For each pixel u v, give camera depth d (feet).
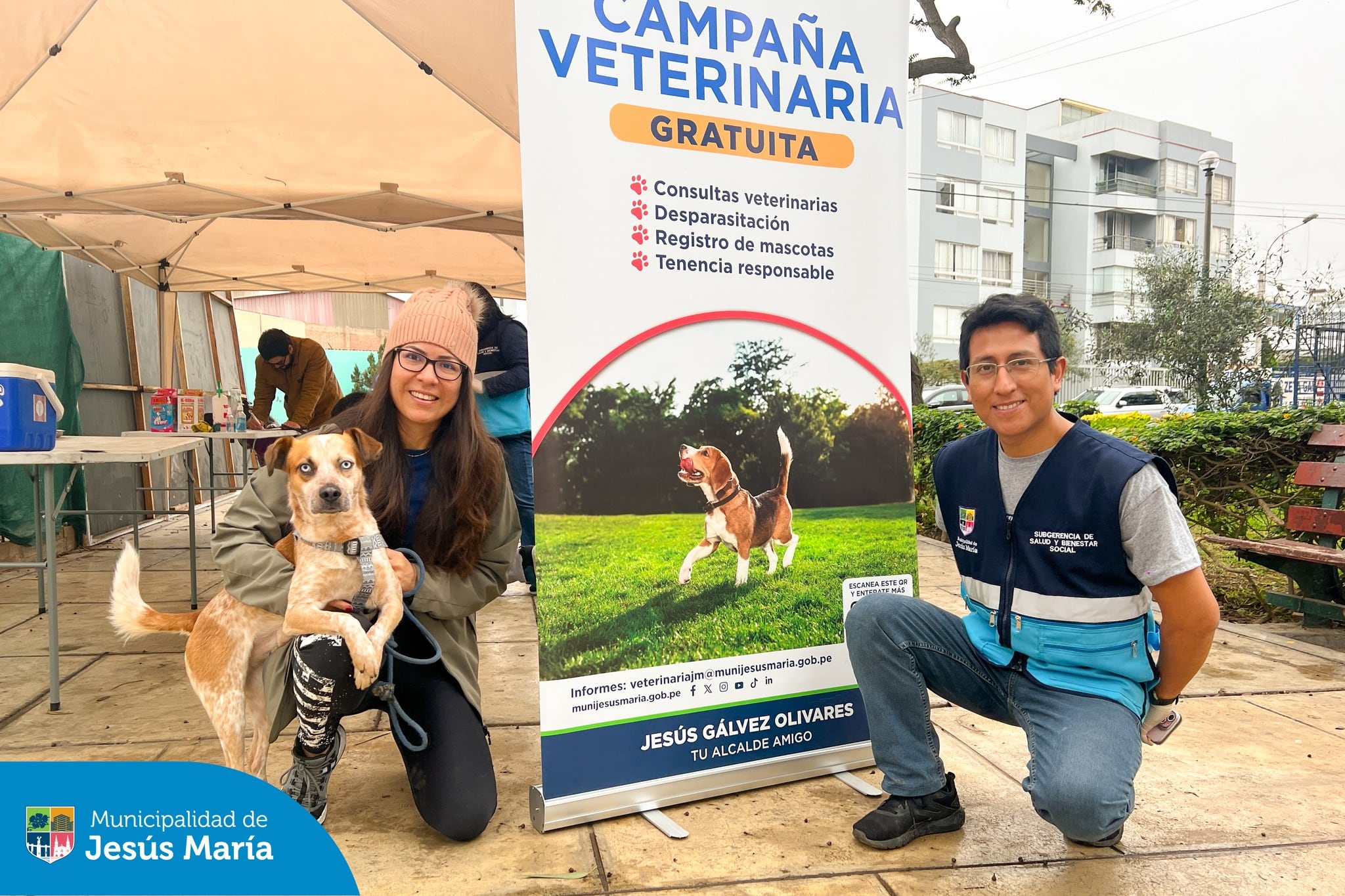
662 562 7.47
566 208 7.08
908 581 8.60
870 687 6.90
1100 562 6.17
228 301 34.86
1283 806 7.49
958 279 121.90
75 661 11.67
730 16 7.72
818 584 8.17
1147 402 59.41
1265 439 14.93
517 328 15.90
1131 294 65.62
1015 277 127.24
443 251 24.13
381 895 6.00
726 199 7.73
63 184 15.35
